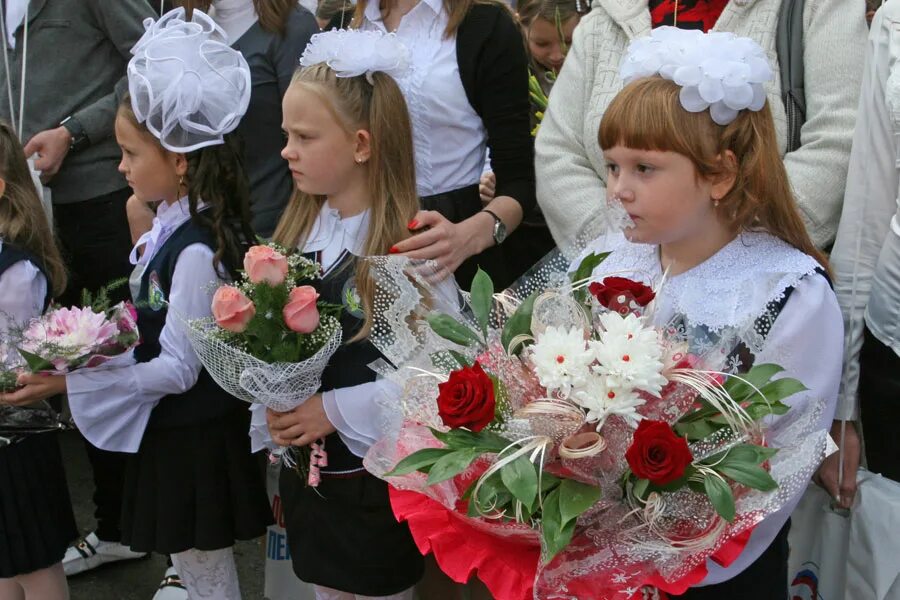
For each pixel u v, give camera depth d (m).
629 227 1.76
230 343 2.14
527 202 2.78
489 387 1.47
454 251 2.49
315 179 2.34
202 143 2.49
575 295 1.65
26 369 2.47
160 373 2.47
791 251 1.78
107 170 3.59
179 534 2.59
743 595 1.74
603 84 2.58
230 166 2.61
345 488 2.29
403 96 2.44
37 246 2.78
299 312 2.07
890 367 2.14
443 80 2.73
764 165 1.73
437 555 1.62
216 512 2.59
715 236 1.79
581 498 1.45
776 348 1.67
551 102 2.76
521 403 1.56
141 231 3.44
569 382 1.45
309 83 2.33
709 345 1.67
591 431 1.51
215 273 2.51
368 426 2.20
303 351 2.14
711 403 1.49
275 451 2.39
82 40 3.52
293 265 2.21
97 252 3.65
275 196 3.27
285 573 2.80
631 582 1.52
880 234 2.16
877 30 2.16
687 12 2.55
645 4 2.58
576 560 1.54
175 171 2.59
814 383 1.71
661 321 1.72
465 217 2.82
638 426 1.46
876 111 2.15
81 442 4.38
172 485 2.58
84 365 2.45
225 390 2.33
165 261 2.53
